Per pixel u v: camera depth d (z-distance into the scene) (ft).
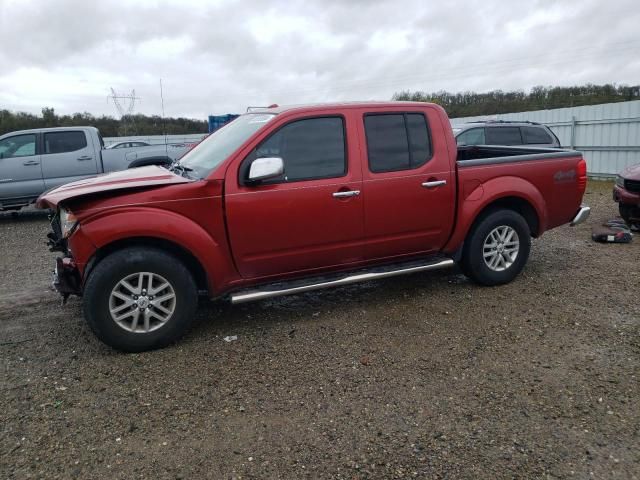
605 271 18.93
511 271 17.37
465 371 11.79
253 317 15.17
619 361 12.10
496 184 16.53
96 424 9.93
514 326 14.19
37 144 34.68
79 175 35.27
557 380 11.30
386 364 12.19
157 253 12.66
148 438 9.51
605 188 44.29
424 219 15.66
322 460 8.85
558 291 16.84
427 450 9.05
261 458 8.93
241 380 11.55
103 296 12.24
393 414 10.16
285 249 14.02
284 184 13.70
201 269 13.78
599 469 8.50
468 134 37.81
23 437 9.52
